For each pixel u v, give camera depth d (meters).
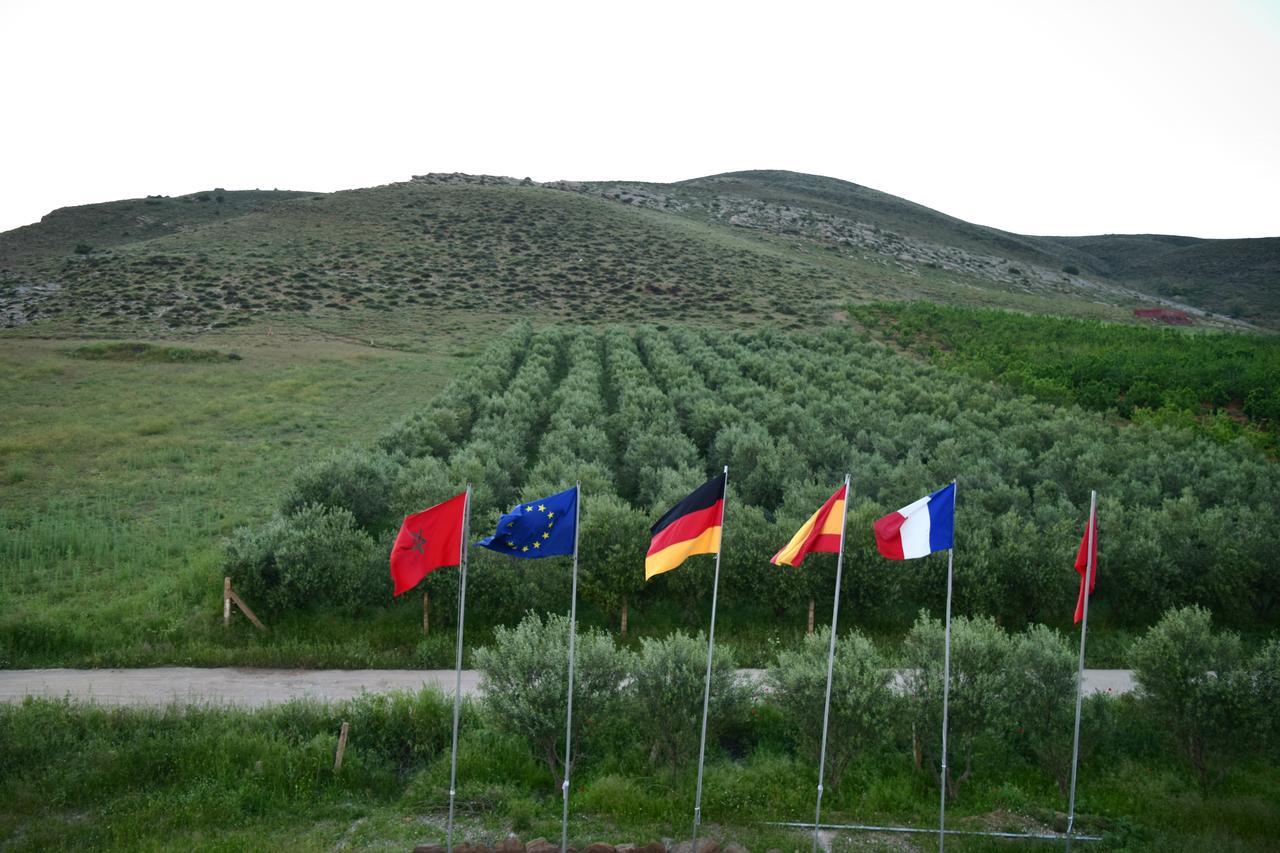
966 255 137.38
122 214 132.38
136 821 12.81
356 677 18.25
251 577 20.61
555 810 13.56
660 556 13.06
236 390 48.44
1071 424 39.78
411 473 28.09
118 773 13.83
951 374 54.78
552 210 111.38
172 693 17.08
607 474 29.97
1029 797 14.31
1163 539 24.08
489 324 72.69
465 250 94.44
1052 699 15.33
